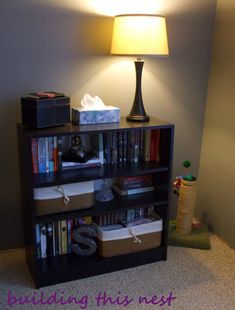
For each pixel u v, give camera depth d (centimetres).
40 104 170
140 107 199
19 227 217
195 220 256
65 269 187
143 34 176
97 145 198
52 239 193
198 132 250
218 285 189
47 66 196
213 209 245
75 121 191
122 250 200
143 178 213
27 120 176
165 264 208
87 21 197
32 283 188
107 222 203
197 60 233
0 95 192
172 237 228
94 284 189
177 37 222
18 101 196
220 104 229
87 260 194
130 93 221
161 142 204
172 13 216
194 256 217
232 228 226
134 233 199
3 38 184
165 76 227
